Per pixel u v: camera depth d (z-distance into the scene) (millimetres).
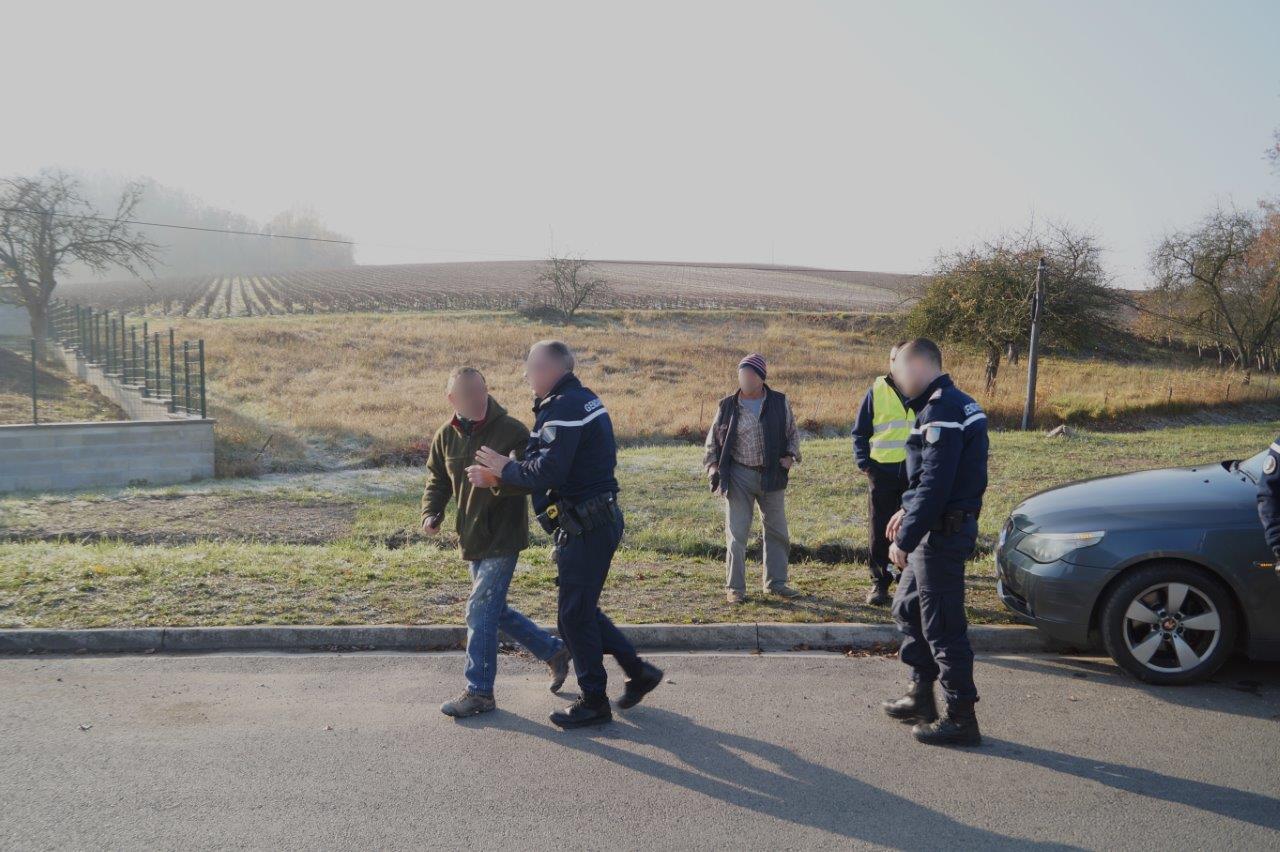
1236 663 5312
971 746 4137
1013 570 5414
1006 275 28328
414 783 3725
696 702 4715
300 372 26734
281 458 15781
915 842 3291
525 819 3432
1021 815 3496
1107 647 5031
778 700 4754
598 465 4355
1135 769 3904
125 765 3863
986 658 5465
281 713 4488
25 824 3342
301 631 5578
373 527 9711
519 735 4250
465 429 4598
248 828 3338
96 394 22141
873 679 5094
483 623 4520
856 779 3807
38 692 4742
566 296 48344
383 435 17594
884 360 36469
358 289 72062
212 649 5512
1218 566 4812
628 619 5895
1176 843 3291
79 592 6246
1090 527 5094
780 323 48625
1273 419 27641
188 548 7871
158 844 3211
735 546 6414
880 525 6250
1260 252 42031
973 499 4215
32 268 29500
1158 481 5566
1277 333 44875
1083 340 28859
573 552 4297
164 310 50219
